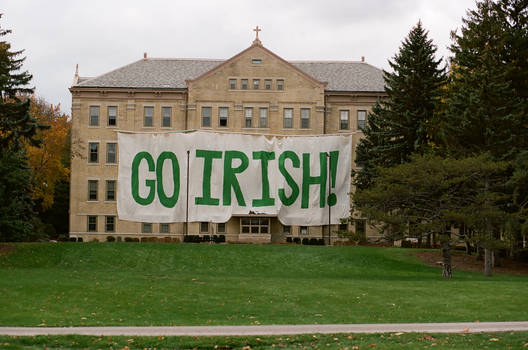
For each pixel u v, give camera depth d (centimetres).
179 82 7550
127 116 7406
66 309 2620
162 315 2525
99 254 5000
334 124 7400
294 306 2728
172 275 3928
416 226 4184
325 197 6419
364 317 2473
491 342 1983
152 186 6250
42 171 7944
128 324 2323
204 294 3014
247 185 6369
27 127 4828
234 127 7338
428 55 5916
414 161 4306
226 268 4766
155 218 6222
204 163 6316
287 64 7369
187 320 2416
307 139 6475
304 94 7356
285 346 1973
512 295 3005
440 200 4144
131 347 1970
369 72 7769
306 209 6412
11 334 2106
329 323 2350
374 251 5366
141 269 4706
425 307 2700
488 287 3303
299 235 7125
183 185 6275
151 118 7412
